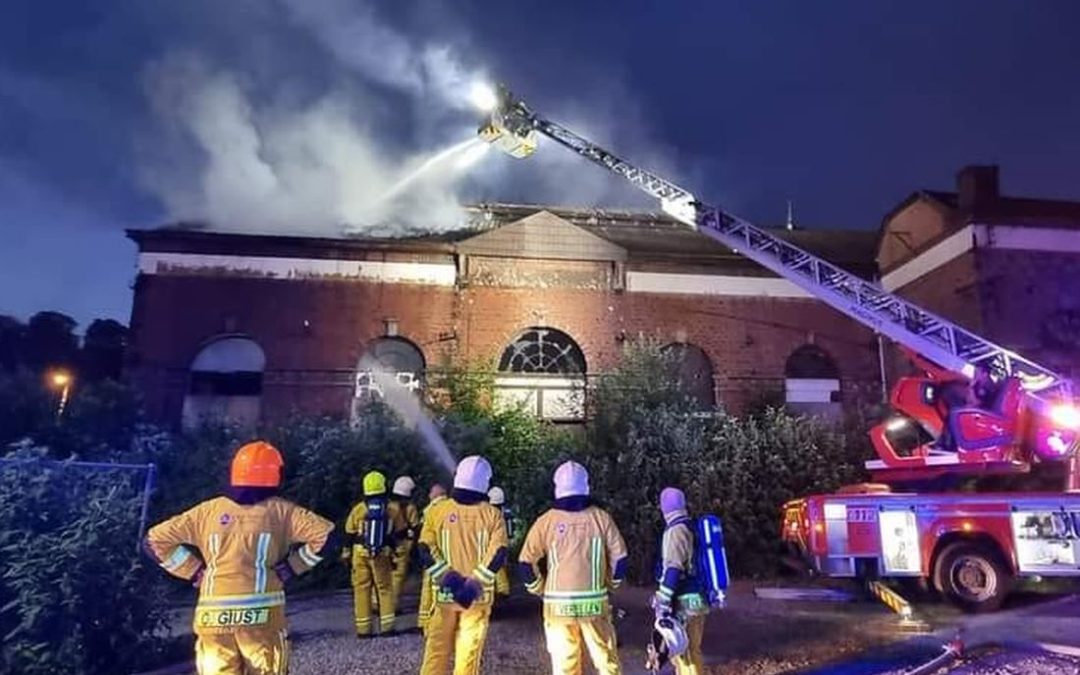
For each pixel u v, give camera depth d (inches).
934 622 325.7
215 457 530.6
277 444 549.3
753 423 559.8
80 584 242.8
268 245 706.8
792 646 276.7
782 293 767.1
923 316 503.2
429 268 727.7
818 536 379.9
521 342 727.7
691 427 553.6
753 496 508.1
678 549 198.8
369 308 710.5
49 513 257.6
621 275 745.0
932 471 422.9
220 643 161.5
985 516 363.6
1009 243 684.7
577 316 731.4
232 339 694.5
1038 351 658.2
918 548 365.7
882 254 820.6
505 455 580.4
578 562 190.7
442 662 199.8
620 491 502.3
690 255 757.3
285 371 685.3
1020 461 405.1
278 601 167.3
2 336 941.8
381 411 583.8
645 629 309.7
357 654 274.4
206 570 165.9
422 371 704.4
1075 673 237.6
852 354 760.3
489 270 729.0
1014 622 323.6
